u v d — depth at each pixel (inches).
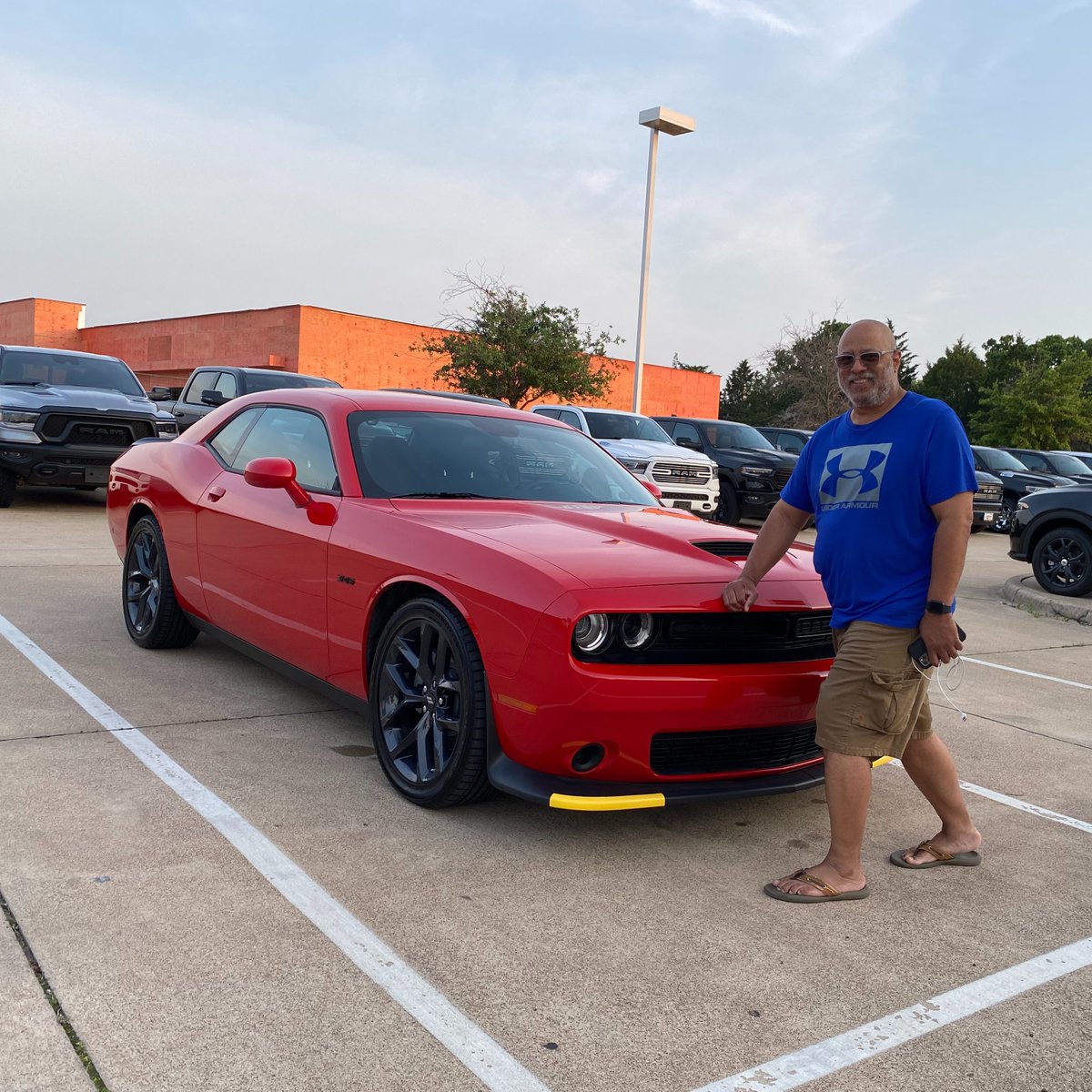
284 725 161.0
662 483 526.0
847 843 114.7
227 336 1197.7
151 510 201.0
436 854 118.0
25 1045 77.2
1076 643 297.3
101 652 199.2
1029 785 160.4
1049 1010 93.0
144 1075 74.9
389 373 1175.6
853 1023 88.8
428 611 128.2
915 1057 84.3
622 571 120.6
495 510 149.2
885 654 109.7
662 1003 89.9
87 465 419.5
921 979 97.4
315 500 153.2
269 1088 74.5
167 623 197.2
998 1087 80.7
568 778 120.0
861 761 113.6
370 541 138.8
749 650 124.3
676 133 799.1
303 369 1107.3
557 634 112.7
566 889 111.6
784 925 106.9
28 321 1494.8
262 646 168.6
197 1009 83.7
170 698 171.8
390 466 155.3
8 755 139.0
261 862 112.2
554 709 113.4
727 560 135.2
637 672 115.3
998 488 708.7
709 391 1539.1
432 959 94.5
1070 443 1743.4
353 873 111.3
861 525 111.6
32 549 321.1
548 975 93.3
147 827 119.0
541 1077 78.0
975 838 126.9
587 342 1043.3
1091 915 114.3
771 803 145.1
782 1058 82.7
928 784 125.3
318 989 88.0
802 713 125.8
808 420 1892.2
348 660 143.9
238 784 135.0
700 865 120.9
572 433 191.2
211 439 195.8
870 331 111.5
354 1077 76.5
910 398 112.9
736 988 93.4
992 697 219.9
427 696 130.0
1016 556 390.9
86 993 84.7
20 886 102.2
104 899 101.0
